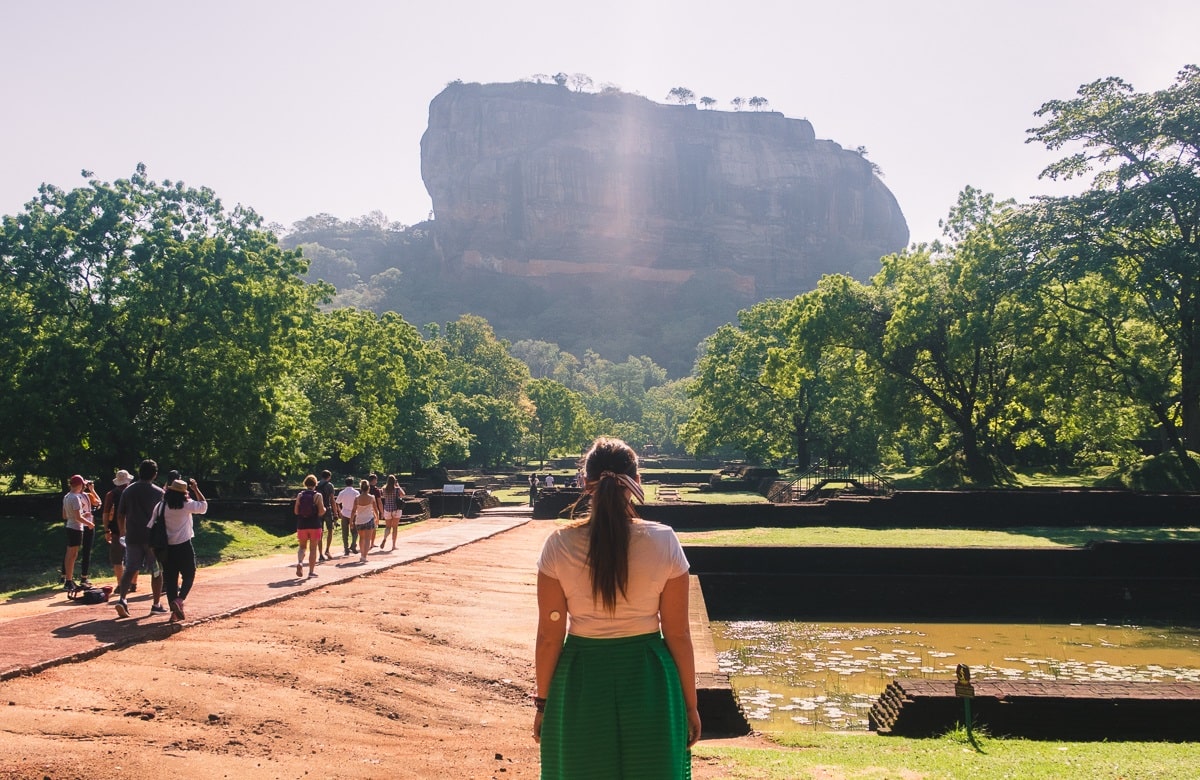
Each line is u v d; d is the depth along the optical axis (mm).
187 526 11273
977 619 22234
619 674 3750
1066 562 23047
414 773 6484
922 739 8711
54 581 20031
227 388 29438
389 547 23359
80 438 28438
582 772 3676
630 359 183125
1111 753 7727
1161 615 22469
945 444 49625
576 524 3926
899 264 46625
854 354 50000
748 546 23578
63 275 29594
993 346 42719
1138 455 44094
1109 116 37188
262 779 5953
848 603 22906
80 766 5746
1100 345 39719
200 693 7742
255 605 12414
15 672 7906
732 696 9211
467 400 87812
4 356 28172
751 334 66875
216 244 31484
